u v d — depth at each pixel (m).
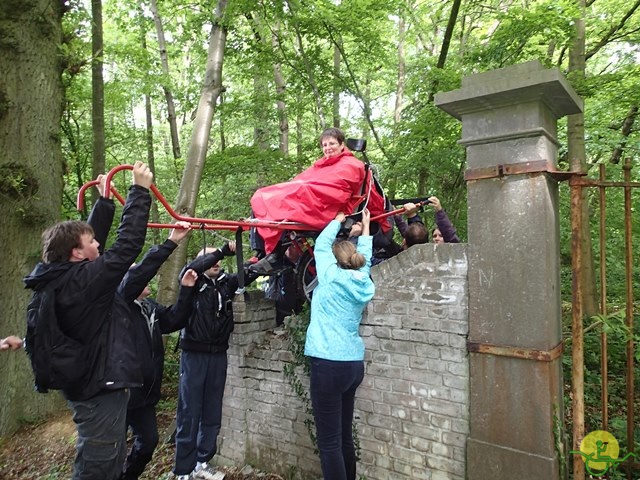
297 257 3.56
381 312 3.10
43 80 5.18
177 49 9.84
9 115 4.98
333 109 8.31
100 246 2.63
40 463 4.39
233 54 6.98
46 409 5.20
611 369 4.67
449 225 3.72
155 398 3.22
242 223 2.88
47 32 5.21
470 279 2.75
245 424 3.82
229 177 7.99
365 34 6.59
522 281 2.58
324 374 2.68
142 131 9.81
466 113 2.74
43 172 5.14
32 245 5.08
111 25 10.30
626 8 7.39
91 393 2.26
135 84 8.66
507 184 2.63
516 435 2.59
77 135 7.96
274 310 4.07
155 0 8.55
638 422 3.71
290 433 3.57
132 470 3.26
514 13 5.49
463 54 6.54
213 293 3.40
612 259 6.83
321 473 3.41
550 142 2.68
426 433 2.92
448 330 2.84
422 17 9.66
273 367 3.66
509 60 5.91
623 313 2.93
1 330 4.96
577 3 5.76
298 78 7.35
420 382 2.95
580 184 2.65
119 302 2.49
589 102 7.14
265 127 8.86
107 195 2.60
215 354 3.44
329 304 2.73
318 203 3.02
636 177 7.17
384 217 3.55
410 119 6.62
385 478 3.08
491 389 2.67
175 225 2.74
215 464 3.94
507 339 2.62
